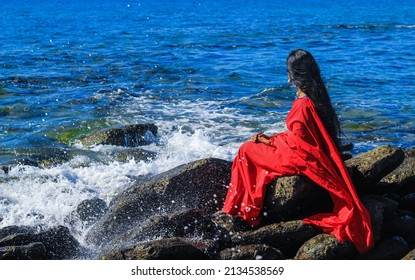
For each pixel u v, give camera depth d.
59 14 51.69
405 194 7.67
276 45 27.56
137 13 52.16
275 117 14.11
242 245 6.72
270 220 7.09
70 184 9.49
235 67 20.81
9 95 15.97
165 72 19.69
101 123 13.23
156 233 6.94
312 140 6.73
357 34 32.84
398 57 23.83
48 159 10.85
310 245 6.57
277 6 67.12
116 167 10.17
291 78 6.89
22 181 9.57
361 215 6.57
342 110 14.77
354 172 7.26
